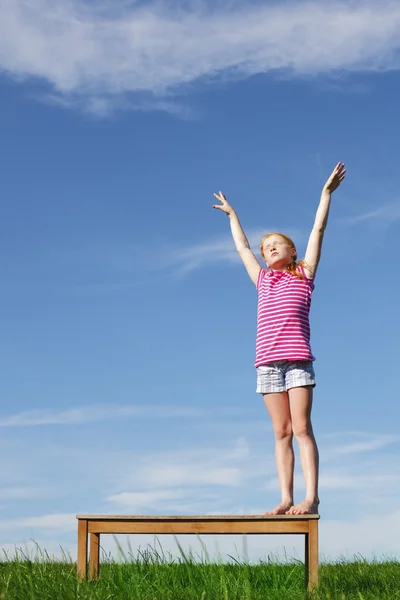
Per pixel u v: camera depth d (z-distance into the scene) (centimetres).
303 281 525
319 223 538
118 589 441
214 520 444
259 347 520
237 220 602
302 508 463
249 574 514
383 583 506
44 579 471
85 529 453
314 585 440
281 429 505
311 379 501
